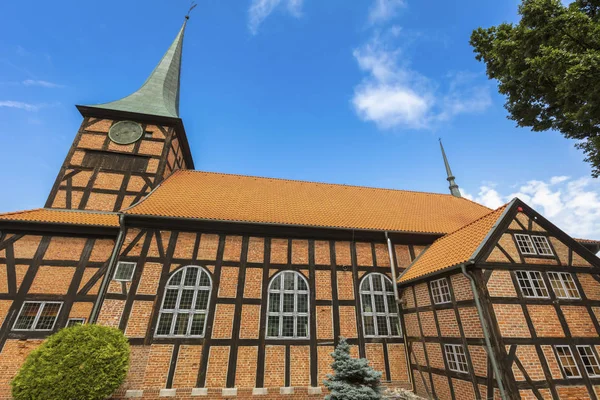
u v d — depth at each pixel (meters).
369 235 12.83
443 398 9.00
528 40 7.84
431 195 18.70
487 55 9.83
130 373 9.06
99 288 10.20
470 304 8.42
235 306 10.59
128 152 13.79
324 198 15.58
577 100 7.55
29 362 7.69
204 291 10.66
